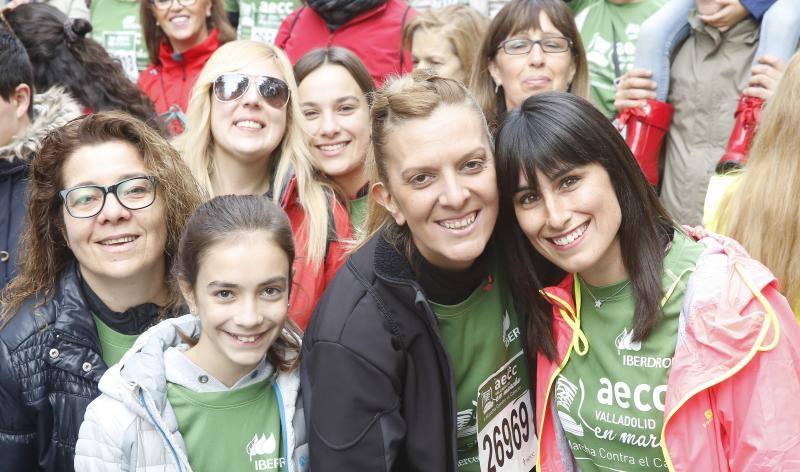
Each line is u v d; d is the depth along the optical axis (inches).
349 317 81.9
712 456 73.7
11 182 107.7
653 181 147.6
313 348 83.0
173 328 86.9
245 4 196.7
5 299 91.5
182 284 83.5
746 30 140.9
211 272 79.6
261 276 79.8
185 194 92.7
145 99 144.5
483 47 145.7
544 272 88.4
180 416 81.9
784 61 133.2
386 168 80.7
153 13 174.6
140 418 79.7
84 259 88.0
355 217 134.9
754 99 132.8
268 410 84.9
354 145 134.3
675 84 148.1
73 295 89.3
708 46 144.9
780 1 135.5
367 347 80.6
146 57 195.5
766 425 70.4
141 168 89.2
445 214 78.1
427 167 76.7
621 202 79.4
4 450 86.7
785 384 71.2
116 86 139.7
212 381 83.0
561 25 139.7
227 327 80.4
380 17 173.6
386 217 87.7
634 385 79.4
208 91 123.5
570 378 85.0
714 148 143.6
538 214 79.1
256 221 80.8
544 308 87.6
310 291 114.0
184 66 174.9
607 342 81.7
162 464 79.8
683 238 81.5
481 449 86.7
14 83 109.6
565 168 76.1
